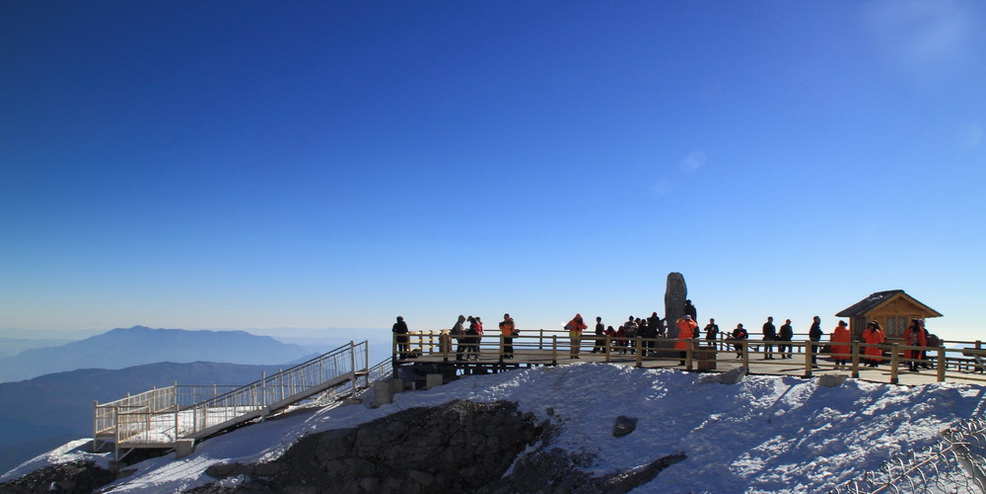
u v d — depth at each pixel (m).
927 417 14.09
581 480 16.91
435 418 21.42
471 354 25.61
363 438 20.59
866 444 13.96
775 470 14.40
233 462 20.62
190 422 25.23
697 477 15.13
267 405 24.55
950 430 12.51
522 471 19.06
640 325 27.23
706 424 17.55
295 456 20.72
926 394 15.07
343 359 25.22
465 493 20.20
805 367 19.59
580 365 23.20
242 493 19.39
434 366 25.50
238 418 24.14
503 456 20.59
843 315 28.30
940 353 16.80
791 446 15.24
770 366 21.89
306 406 26.16
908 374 18.81
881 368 20.17
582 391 21.69
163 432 24.12
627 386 21.08
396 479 20.11
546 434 20.39
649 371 21.56
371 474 20.14
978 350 16.16
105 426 24.78
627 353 26.98
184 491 19.61
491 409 21.81
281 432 22.78
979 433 12.35
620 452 17.70
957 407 14.08
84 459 23.20
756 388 18.64
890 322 26.69
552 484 17.48
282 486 19.77
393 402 22.92
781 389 18.22
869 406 15.70
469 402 22.16
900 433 13.84
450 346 25.36
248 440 22.67
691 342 21.55
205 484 19.86
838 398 16.75
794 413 16.77
